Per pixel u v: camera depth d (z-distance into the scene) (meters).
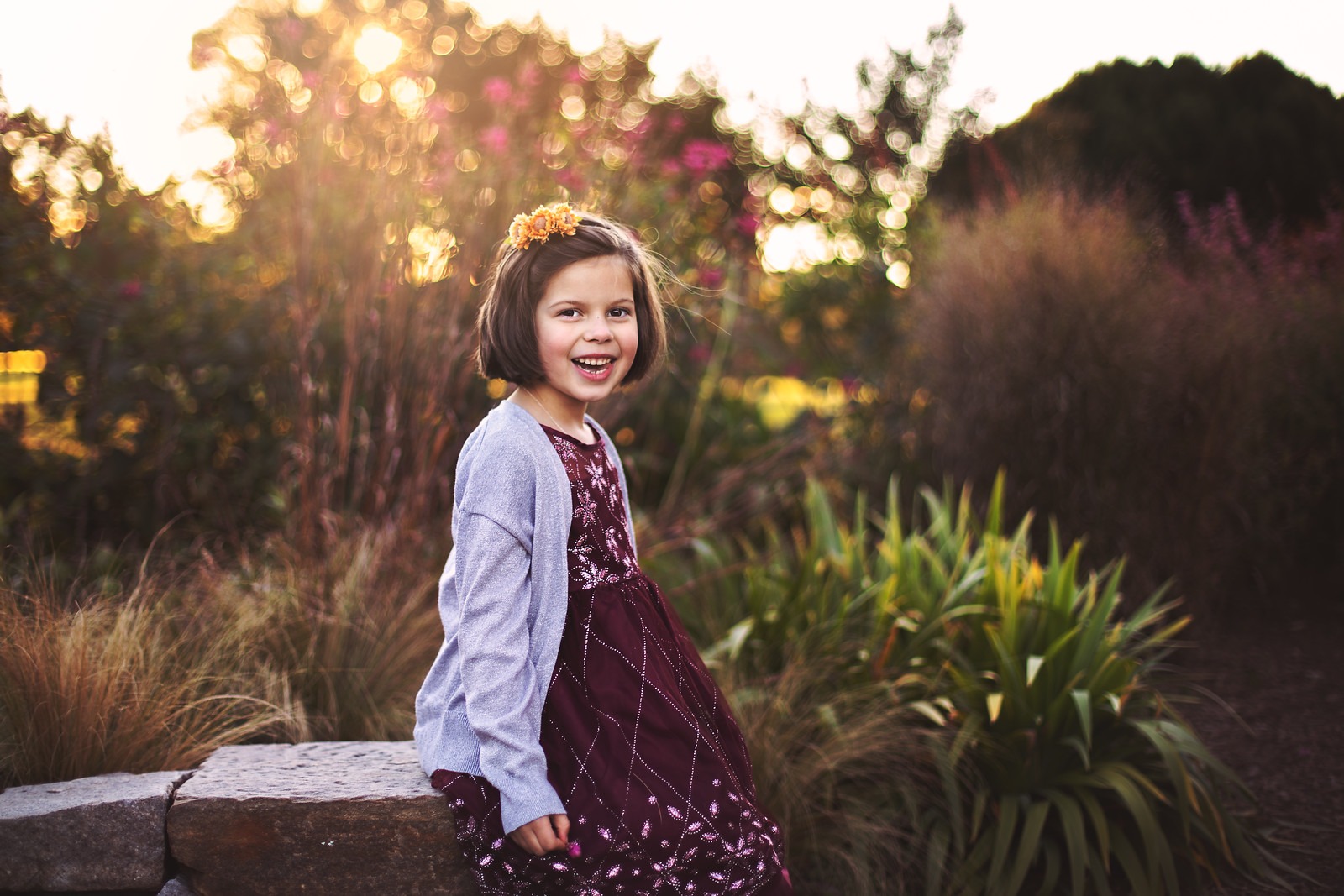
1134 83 5.04
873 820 2.39
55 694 1.98
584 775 1.50
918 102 6.14
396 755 1.94
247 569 2.80
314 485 3.03
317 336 3.62
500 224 3.36
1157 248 3.96
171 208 3.70
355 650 2.56
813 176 5.60
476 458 1.56
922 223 5.17
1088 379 3.61
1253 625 3.89
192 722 2.16
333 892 1.69
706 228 4.56
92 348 3.35
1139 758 2.55
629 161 4.03
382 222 3.18
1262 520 3.86
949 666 2.54
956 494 4.04
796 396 5.12
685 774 1.53
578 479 1.61
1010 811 2.33
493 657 1.45
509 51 5.79
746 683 2.72
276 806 1.69
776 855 1.60
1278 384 3.80
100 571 2.90
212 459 3.61
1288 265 4.10
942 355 4.03
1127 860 2.27
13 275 3.18
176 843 1.71
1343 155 4.72
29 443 3.44
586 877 1.47
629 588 1.63
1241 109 4.82
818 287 5.12
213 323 3.69
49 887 1.72
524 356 1.60
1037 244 3.78
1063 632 2.56
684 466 4.11
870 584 2.97
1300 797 2.68
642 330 1.73
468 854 1.56
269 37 3.99
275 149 3.52
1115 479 3.66
